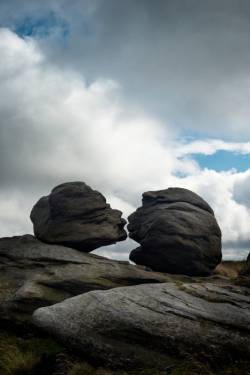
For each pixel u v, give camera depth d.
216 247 27.45
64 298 22.64
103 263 25.23
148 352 16.16
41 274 24.03
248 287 22.12
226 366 15.22
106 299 18.41
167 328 16.61
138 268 25.70
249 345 15.72
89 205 27.66
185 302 18.11
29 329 21.42
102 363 16.39
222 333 16.19
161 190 29.70
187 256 26.28
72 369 15.85
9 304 22.27
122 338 16.77
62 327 17.59
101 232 27.19
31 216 29.98
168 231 26.48
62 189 27.97
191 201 28.91
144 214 29.12
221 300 18.58
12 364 16.94
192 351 15.80
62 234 26.89
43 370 16.41
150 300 18.22
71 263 24.83
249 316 17.06
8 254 25.73
